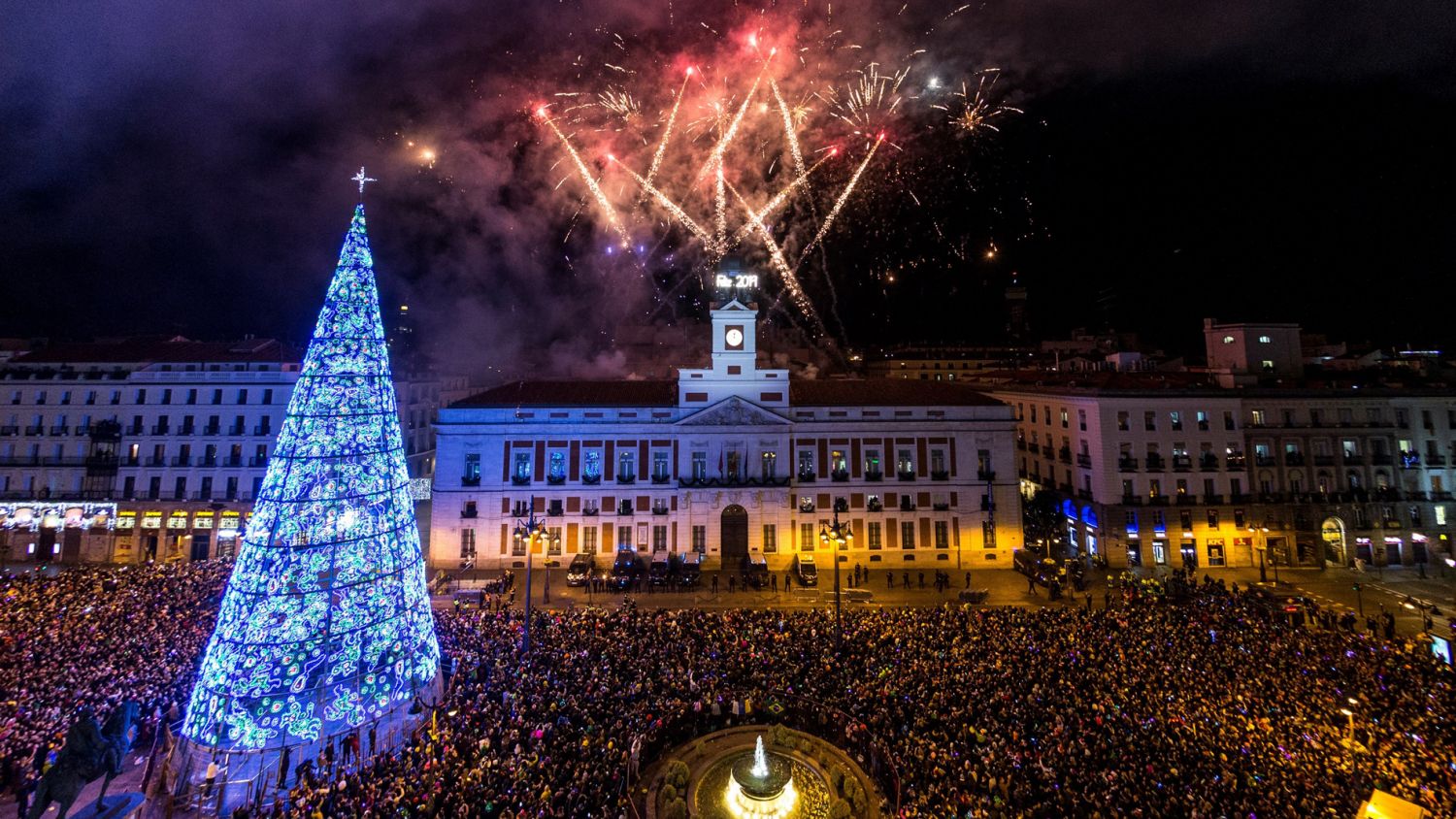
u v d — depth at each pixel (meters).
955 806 20.88
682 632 37.38
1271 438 60.72
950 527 62.00
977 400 64.81
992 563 61.66
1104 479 59.34
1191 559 58.44
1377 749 25.08
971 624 38.41
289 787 24.78
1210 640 35.81
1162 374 67.06
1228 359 68.12
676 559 55.06
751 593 52.00
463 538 59.88
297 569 26.86
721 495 61.03
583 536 60.53
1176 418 60.34
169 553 59.94
